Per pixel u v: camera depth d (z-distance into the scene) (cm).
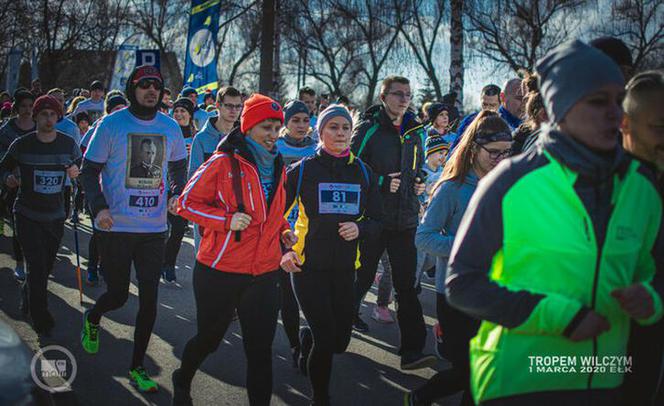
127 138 466
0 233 980
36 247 546
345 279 420
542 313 210
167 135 480
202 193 376
